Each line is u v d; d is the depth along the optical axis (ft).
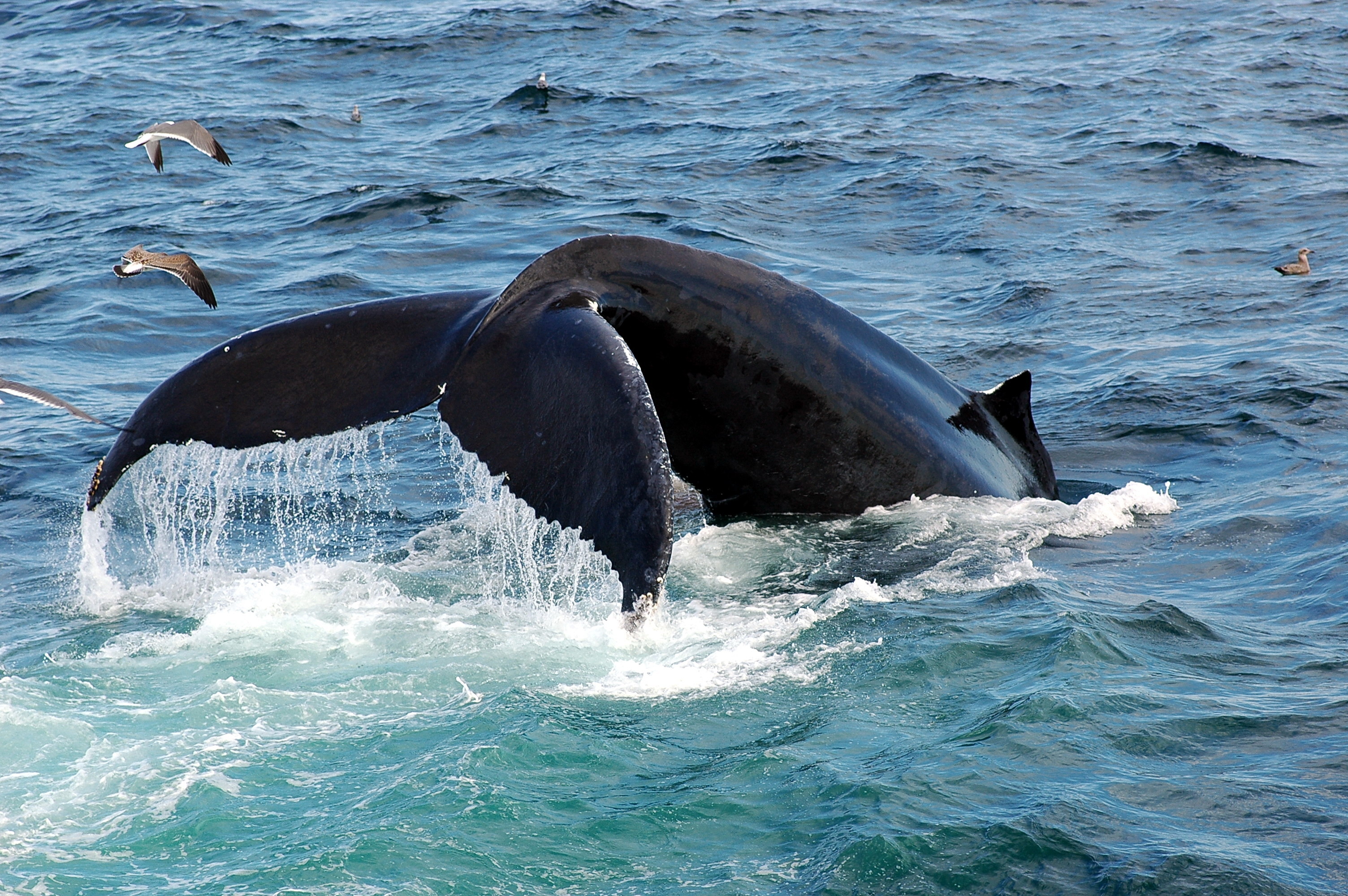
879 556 103.86
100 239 245.86
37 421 158.92
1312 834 61.67
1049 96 351.05
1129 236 234.99
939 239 238.27
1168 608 91.04
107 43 465.06
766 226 248.11
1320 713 74.49
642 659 86.94
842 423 107.55
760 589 99.19
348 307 98.99
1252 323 180.75
